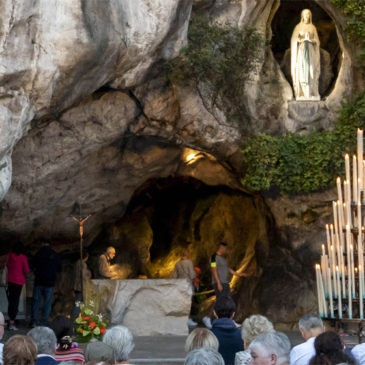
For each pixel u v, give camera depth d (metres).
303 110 15.79
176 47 12.79
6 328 15.04
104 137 14.42
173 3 11.93
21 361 4.67
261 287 16.17
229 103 14.84
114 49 11.28
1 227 15.90
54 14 10.29
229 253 18.84
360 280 8.54
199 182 20.14
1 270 15.78
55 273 14.98
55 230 17.06
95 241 19.20
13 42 9.95
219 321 6.70
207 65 13.52
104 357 5.01
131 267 19.61
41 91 10.67
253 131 15.38
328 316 8.70
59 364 5.12
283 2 17.47
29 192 14.98
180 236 20.84
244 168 15.76
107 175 16.41
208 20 14.19
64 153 14.45
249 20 15.20
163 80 14.16
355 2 14.98
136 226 20.22
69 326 6.66
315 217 15.76
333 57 17.17
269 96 15.94
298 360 5.89
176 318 14.06
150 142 16.17
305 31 16.00
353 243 8.92
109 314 13.74
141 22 11.63
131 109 14.25
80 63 10.82
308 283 15.73
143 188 19.78
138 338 13.23
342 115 15.30
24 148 14.06
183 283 14.17
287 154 15.20
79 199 16.56
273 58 16.20
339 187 8.96
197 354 4.50
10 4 9.62
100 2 10.80
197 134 14.98
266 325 5.81
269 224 16.80
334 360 4.62
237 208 19.05
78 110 13.89
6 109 10.23
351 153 15.08
